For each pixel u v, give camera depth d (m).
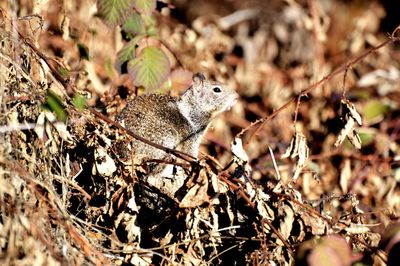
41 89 9.61
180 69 13.38
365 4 19.39
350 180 12.72
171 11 18.27
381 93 15.53
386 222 10.25
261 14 18.28
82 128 9.80
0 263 8.12
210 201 9.11
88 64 12.30
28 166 9.14
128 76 12.16
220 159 13.16
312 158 12.93
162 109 11.38
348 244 8.91
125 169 9.49
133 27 11.72
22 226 8.26
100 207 9.58
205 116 11.90
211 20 16.78
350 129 9.52
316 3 17.36
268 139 13.94
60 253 8.51
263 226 9.22
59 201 8.90
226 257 9.79
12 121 9.00
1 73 9.13
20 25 10.82
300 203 9.33
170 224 9.44
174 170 10.19
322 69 15.74
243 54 17.41
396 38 10.38
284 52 17.42
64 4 12.79
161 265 9.22
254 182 9.98
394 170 12.87
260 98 15.73
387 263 8.89
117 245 9.34
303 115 14.78
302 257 8.76
